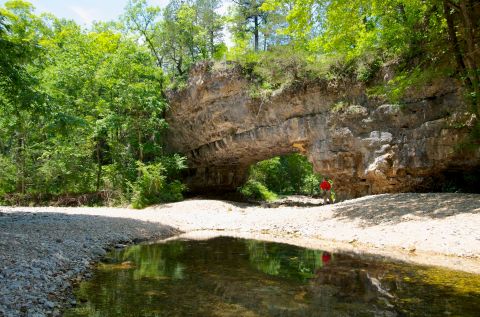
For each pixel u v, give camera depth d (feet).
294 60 69.77
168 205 74.69
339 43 58.44
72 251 29.50
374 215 43.73
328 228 42.91
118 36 94.43
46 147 90.17
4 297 17.43
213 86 79.92
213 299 18.62
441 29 49.16
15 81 41.50
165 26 101.45
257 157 91.09
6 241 29.01
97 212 61.31
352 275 23.45
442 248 30.37
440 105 53.67
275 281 22.12
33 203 81.66
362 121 61.93
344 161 65.00
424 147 54.60
